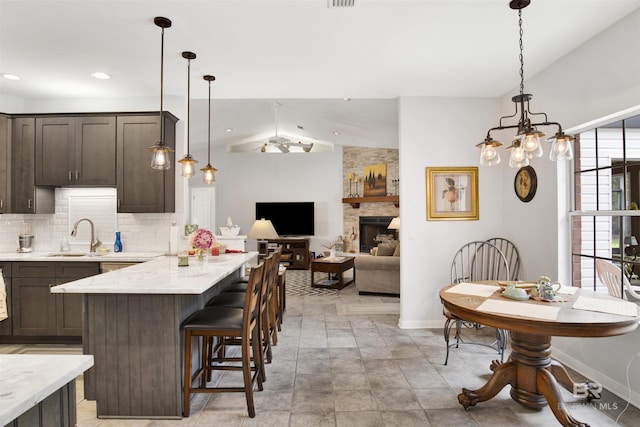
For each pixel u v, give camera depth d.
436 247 3.95
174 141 3.97
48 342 3.49
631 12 2.31
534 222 3.42
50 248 4.04
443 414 2.23
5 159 3.72
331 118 6.12
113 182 3.75
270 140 6.70
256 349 2.51
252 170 9.18
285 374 2.78
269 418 2.19
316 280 6.99
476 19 2.39
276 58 3.00
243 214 9.18
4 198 3.71
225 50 2.84
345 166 9.00
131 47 2.78
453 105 3.99
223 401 2.39
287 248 8.75
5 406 0.67
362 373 2.80
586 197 2.93
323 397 2.44
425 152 3.97
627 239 2.55
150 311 2.21
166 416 2.20
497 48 2.83
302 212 8.96
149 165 3.74
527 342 2.30
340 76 3.40
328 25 2.46
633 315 1.87
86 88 3.71
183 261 2.86
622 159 2.59
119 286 2.08
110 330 2.22
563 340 3.03
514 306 2.06
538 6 2.24
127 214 4.02
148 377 2.21
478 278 3.95
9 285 3.47
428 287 3.95
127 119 3.75
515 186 3.71
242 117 6.40
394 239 8.30
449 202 3.96
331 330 3.86
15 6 2.20
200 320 2.25
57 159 3.75
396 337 3.62
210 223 8.76
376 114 5.37
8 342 3.47
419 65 3.15
